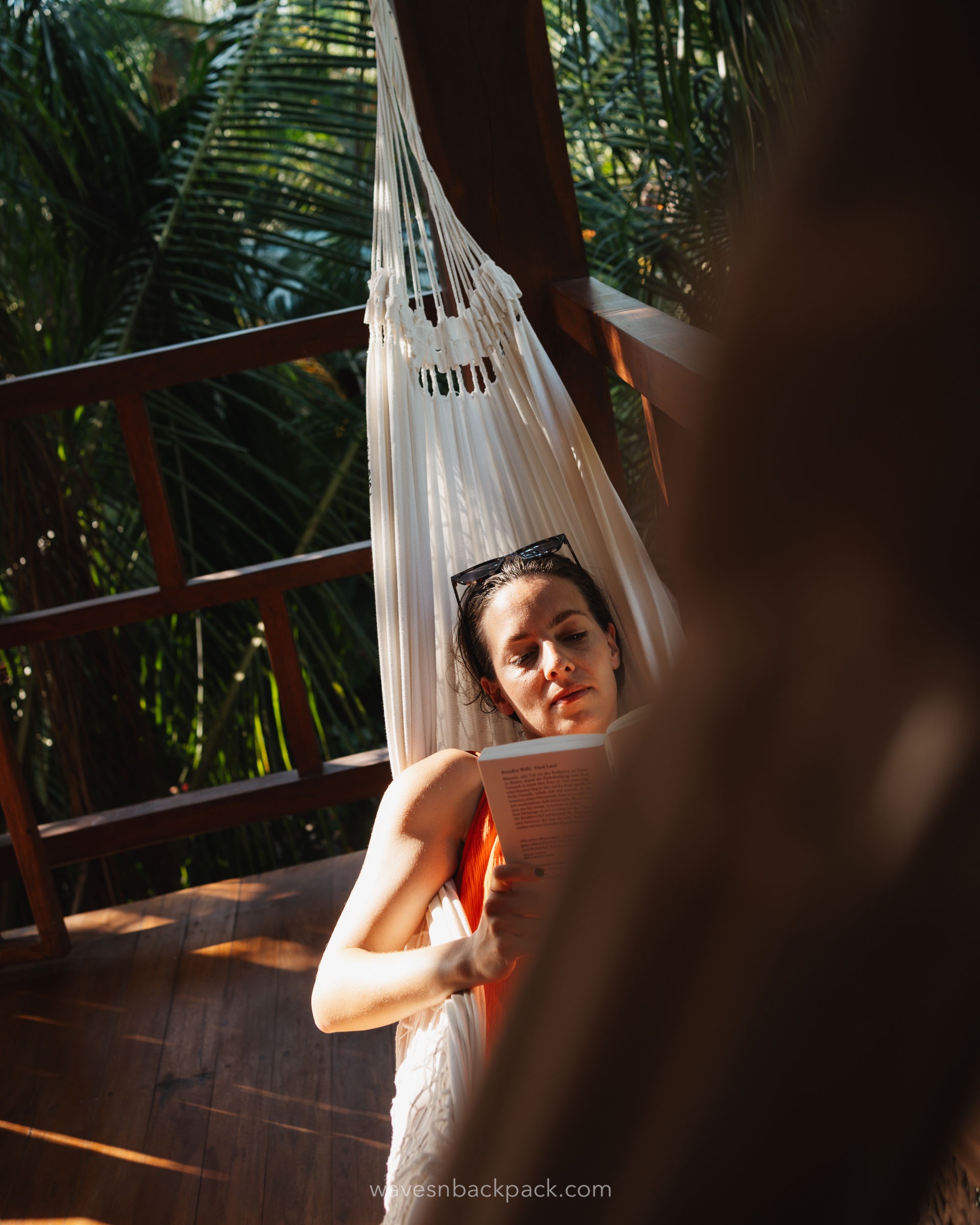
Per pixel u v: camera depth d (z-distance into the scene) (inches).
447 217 62.7
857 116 5.2
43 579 118.4
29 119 134.5
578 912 7.7
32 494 115.5
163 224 141.5
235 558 141.2
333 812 150.8
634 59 105.0
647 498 121.7
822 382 5.6
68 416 128.0
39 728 136.2
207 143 140.6
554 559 55.9
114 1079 64.1
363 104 141.1
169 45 179.0
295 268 149.9
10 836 76.3
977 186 5.0
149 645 139.3
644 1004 7.6
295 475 144.3
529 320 72.1
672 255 124.0
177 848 142.8
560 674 51.6
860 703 6.1
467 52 66.7
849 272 5.4
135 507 136.3
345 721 149.0
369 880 47.9
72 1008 71.3
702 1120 7.7
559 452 61.9
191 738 141.8
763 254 5.6
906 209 5.2
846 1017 7.1
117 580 130.8
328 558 80.9
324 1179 54.6
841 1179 7.7
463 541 63.8
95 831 82.0
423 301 74.1
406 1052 45.2
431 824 49.1
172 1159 57.4
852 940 6.9
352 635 155.6
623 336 51.3
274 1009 68.4
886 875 6.6
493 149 68.9
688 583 6.4
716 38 98.0
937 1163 7.7
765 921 7.0
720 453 6.0
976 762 6.1
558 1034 8.1
